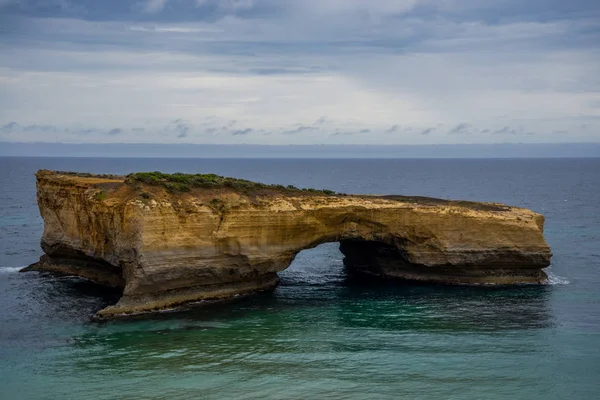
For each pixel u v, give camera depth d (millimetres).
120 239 41062
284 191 48031
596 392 29656
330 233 48031
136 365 32031
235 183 45875
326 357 33656
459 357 33750
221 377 30844
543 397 29141
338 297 46344
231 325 38812
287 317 40812
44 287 46875
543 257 49750
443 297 46344
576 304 44031
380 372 31750
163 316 40125
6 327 37375
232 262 43875
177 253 41094
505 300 45250
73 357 32938
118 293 45219
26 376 30500
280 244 45750
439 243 49594
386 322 39969
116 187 44156
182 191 42750
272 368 32062
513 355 34094
